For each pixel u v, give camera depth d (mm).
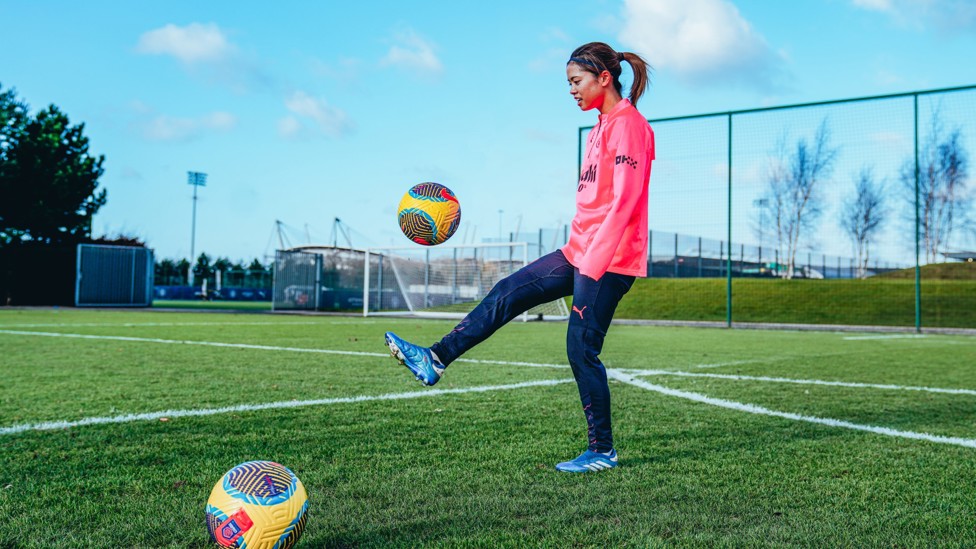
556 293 2883
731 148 16266
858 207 21469
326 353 7680
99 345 8336
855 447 3213
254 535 1627
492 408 4172
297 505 1695
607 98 2770
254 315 19484
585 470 2693
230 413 3893
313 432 3398
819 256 26391
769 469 2771
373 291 26797
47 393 4590
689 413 4133
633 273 2781
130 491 2357
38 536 1915
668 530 2008
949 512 2219
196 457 2852
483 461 2842
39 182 25016
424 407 4184
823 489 2482
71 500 2248
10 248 23906
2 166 24016
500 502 2266
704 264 24609
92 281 24391
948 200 21391
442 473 2641
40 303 24281
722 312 20750
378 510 2172
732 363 7320
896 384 5672
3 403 4180
